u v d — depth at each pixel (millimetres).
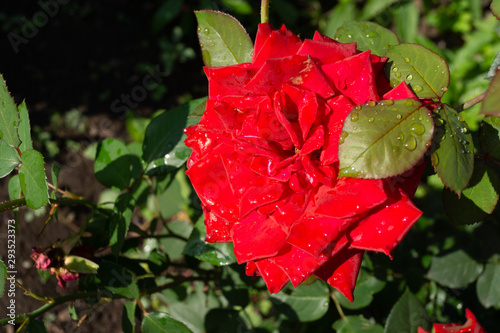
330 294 497
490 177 380
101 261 445
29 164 390
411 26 995
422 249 581
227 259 444
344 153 334
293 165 351
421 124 336
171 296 640
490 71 376
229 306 566
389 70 370
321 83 346
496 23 965
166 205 612
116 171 476
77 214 955
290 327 580
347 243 353
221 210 367
